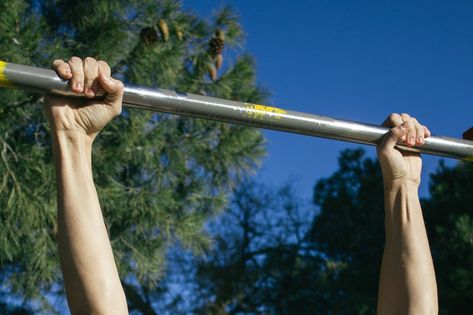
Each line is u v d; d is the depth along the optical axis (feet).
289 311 50.34
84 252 6.24
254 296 50.26
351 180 54.90
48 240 21.24
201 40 23.17
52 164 21.02
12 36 20.13
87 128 6.54
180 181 23.59
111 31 21.57
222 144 23.52
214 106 6.79
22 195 20.03
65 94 6.40
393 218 7.61
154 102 6.63
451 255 43.55
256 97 23.50
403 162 7.64
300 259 51.93
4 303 23.25
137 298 40.47
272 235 52.54
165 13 22.50
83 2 21.97
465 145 7.77
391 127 7.68
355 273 50.37
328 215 53.21
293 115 7.09
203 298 47.57
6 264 22.54
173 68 21.58
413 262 7.39
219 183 24.14
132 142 21.72
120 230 22.54
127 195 22.11
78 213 6.33
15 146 20.84
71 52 21.61
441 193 46.70
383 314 7.40
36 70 6.25
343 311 49.01
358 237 52.44
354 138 7.43
